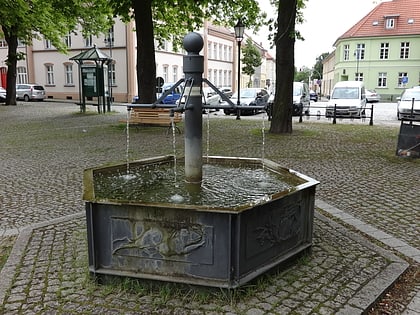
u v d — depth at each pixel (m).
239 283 3.53
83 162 10.09
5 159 10.56
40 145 12.84
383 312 3.45
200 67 4.69
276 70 15.05
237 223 3.45
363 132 16.33
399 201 6.68
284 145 12.62
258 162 6.16
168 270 3.66
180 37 24.78
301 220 4.30
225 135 14.90
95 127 17.58
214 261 3.54
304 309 3.37
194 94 4.79
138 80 16.34
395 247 4.75
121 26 39.25
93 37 40.72
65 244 4.76
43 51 44.28
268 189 4.90
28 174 8.80
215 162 6.43
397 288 3.83
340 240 4.82
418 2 59.34
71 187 7.66
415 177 8.41
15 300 3.55
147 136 14.65
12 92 32.62
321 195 7.02
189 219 3.53
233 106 4.64
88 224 3.75
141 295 3.60
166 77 44.84
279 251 4.03
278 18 14.42
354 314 3.30
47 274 4.00
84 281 3.85
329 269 4.07
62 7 24.58
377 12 60.62
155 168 6.07
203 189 4.90
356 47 59.94
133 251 3.71
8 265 4.21
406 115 22.89
